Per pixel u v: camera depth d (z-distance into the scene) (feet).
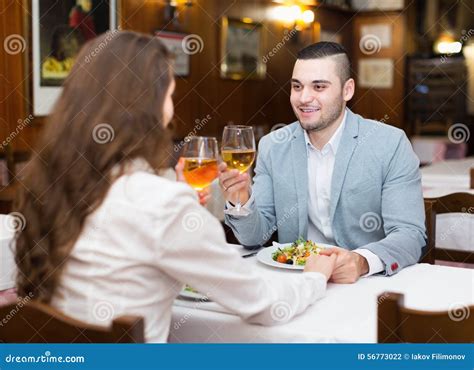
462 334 3.47
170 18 16.57
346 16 24.93
